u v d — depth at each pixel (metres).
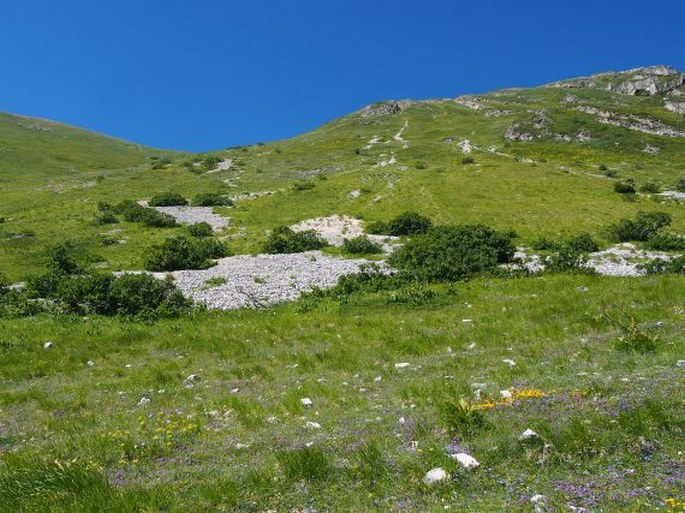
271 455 8.59
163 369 16.88
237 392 13.77
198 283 34.66
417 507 6.48
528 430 7.78
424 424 9.05
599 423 7.97
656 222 51.03
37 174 124.88
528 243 49.38
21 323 25.11
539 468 7.09
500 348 15.75
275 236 49.41
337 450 8.37
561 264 31.86
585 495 6.23
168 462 8.90
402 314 22.44
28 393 14.79
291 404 11.59
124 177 108.12
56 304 28.86
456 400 9.25
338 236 55.31
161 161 136.88
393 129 172.12
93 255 47.25
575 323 17.66
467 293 25.22
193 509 6.93
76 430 11.51
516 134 137.75
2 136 165.75
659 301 19.53
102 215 64.94
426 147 129.50
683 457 6.90
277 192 80.81
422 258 36.00
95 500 7.26
